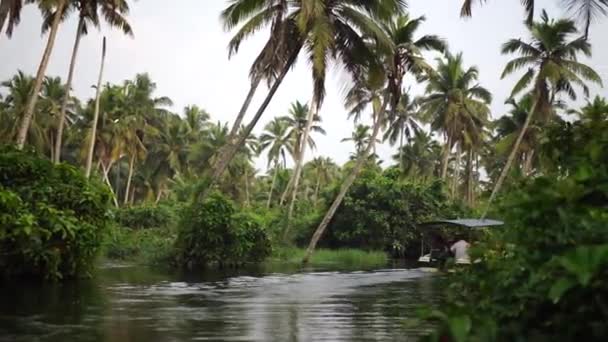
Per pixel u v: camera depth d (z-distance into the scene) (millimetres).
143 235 28859
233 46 24891
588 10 12586
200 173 56406
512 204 3291
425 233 26719
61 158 53250
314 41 22531
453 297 3637
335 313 10438
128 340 7617
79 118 52406
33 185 15398
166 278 18062
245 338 7859
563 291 2262
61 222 14672
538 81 34406
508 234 3324
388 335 8148
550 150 4000
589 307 2449
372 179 41062
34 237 14055
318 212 41531
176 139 58250
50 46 24172
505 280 3100
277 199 69688
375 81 25484
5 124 46500
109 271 20641
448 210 40125
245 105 25484
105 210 16562
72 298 12000
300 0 23516
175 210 39438
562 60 34531
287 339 7816
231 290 14562
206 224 24594
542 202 2969
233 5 24438
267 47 24578
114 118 50531
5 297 11961
